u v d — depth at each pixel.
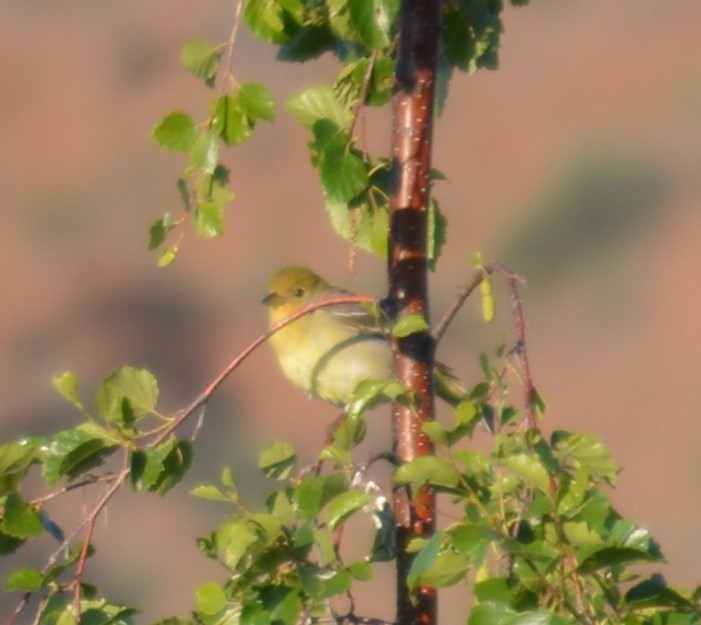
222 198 4.88
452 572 3.85
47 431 19.23
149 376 4.30
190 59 4.90
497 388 4.29
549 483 3.84
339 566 3.90
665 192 23.55
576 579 3.73
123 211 24.48
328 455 4.12
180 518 14.56
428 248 4.90
